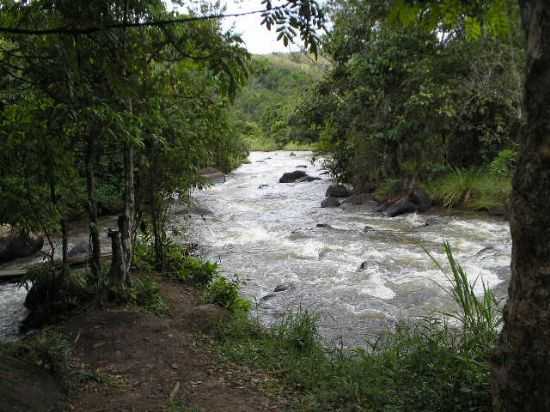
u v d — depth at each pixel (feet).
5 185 15.34
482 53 39.78
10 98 14.33
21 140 14.15
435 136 42.80
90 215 16.81
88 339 14.57
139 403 11.39
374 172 47.42
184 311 17.56
